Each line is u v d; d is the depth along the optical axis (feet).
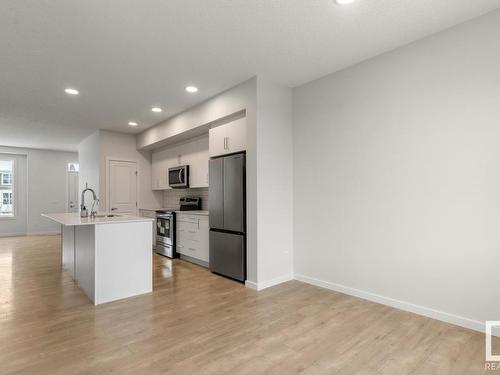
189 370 6.07
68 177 29.09
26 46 9.00
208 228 14.66
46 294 10.82
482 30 7.66
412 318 8.52
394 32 8.43
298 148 12.35
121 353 6.73
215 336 7.53
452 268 8.14
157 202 22.40
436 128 8.45
